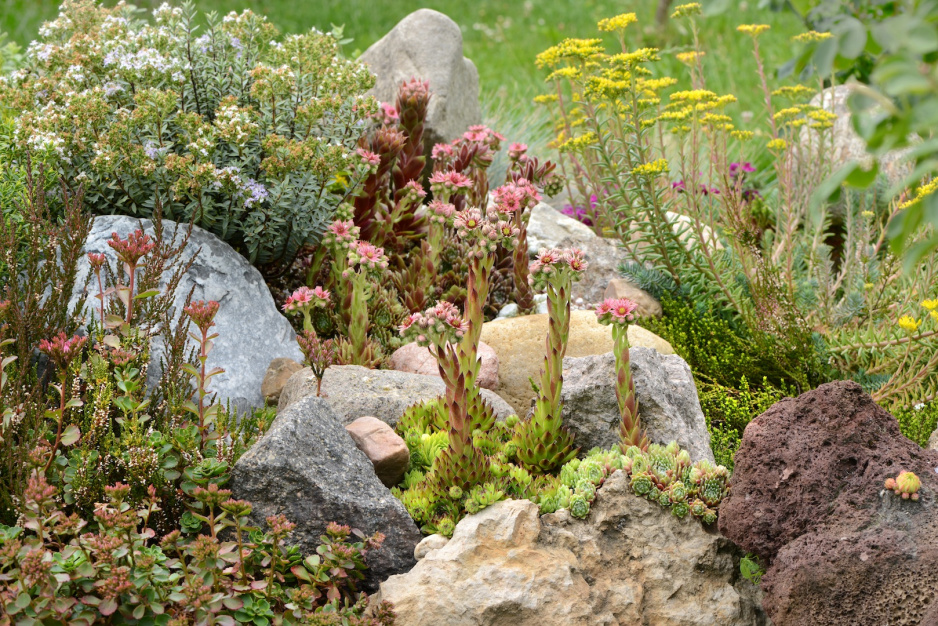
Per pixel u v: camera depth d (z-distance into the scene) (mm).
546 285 3133
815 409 2803
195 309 2912
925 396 3893
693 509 2895
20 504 2471
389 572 2857
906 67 1175
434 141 5676
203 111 4301
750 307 4574
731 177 6238
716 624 2746
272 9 11891
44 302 3334
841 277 4688
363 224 4605
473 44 11281
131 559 2445
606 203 5207
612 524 2896
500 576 2668
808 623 2461
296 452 2840
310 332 3453
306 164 3898
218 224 4070
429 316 2820
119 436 3094
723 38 10102
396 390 3588
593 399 3361
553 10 12523
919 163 1368
